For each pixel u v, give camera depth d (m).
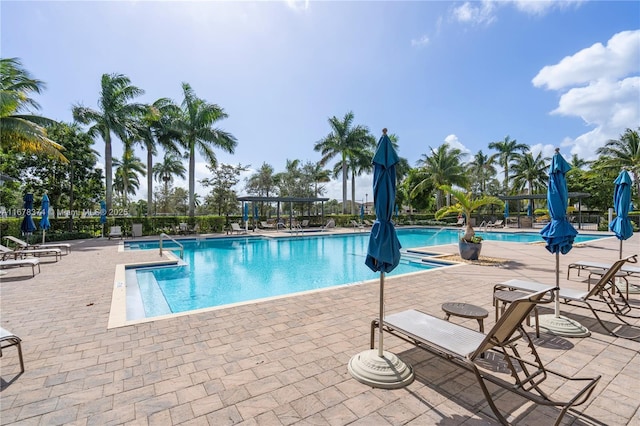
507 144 38.22
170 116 22.50
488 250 12.50
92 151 22.33
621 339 3.74
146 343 3.57
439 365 3.12
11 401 2.48
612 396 2.61
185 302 6.65
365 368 2.85
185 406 2.44
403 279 6.96
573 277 7.25
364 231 22.64
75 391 2.63
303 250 14.58
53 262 9.23
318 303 5.11
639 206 27.20
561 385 2.77
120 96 19.67
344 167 29.34
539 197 23.41
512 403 2.52
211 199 30.22
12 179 10.04
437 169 31.39
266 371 2.98
